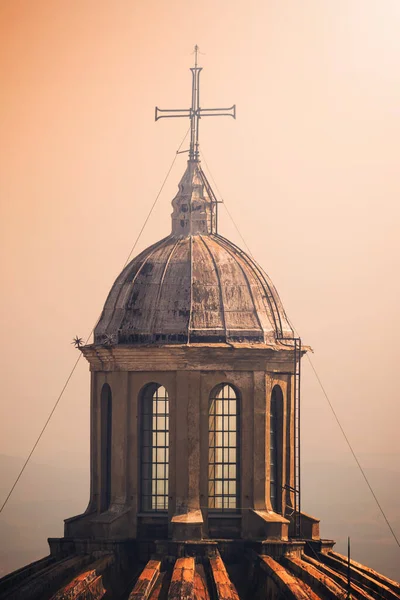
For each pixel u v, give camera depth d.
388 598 127.88
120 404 142.00
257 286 145.50
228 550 137.25
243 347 139.50
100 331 145.12
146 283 144.12
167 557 133.38
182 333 140.38
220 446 141.38
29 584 122.94
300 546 137.12
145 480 142.00
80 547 138.62
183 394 139.62
